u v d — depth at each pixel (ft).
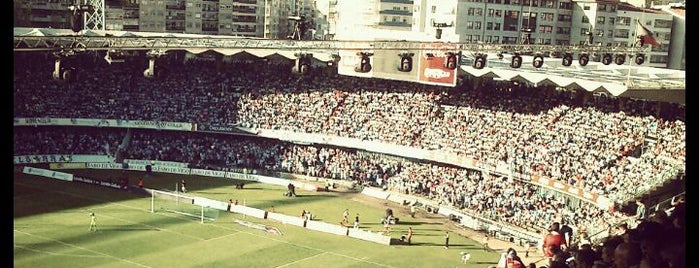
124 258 261.65
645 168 303.07
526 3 575.79
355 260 273.33
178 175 400.88
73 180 373.81
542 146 350.84
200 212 328.49
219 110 433.48
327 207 346.95
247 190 375.25
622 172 308.19
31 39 175.52
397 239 295.89
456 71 382.63
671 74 371.56
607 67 389.39
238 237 296.51
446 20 564.71
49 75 422.00
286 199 359.05
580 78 340.39
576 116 363.15
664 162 301.63
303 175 400.47
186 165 407.85
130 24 626.23
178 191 363.56
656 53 572.51
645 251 86.33
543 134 360.28
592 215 291.79
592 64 394.73
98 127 422.41
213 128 424.46
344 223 313.53
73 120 413.39
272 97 440.86
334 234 307.37
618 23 588.09
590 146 337.72
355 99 431.02
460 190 350.02
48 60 420.77
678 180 285.23
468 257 272.51
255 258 270.46
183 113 430.20
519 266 127.65
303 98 438.40
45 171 378.53
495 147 363.56
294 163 409.28
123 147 416.67
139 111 427.33
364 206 352.69
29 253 260.21
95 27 440.86
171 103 435.53
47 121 406.82
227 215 328.08
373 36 447.01
